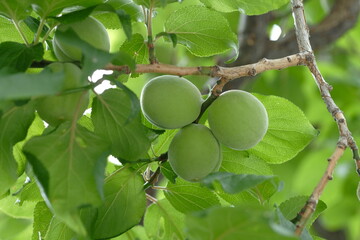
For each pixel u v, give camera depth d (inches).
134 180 24.2
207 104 24.3
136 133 22.7
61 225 23.6
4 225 34.5
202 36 25.0
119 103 22.6
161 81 24.0
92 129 24.9
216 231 19.1
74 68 22.0
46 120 22.0
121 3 24.5
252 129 23.9
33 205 27.7
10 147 21.8
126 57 20.6
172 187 25.0
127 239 27.0
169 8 34.4
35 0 22.3
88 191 20.4
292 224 21.2
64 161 20.7
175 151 23.9
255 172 25.5
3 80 18.7
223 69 24.0
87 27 22.9
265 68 24.4
